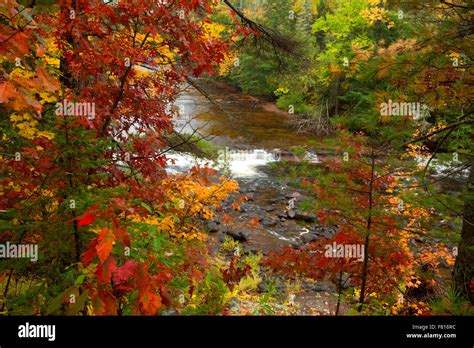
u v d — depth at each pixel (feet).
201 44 11.89
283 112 71.41
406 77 13.33
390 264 13.61
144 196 10.30
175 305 7.18
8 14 5.40
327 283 23.82
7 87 5.05
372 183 13.82
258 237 30.30
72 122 7.22
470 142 16.01
